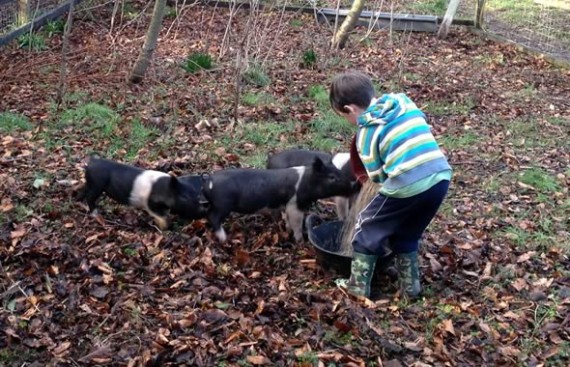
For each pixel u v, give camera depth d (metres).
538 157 5.07
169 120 5.12
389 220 2.93
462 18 9.31
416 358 2.77
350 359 2.70
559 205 4.28
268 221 3.79
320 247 3.28
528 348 2.88
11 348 2.68
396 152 2.78
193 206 3.51
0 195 3.83
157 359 2.61
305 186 3.45
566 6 10.18
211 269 3.22
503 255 3.60
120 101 5.46
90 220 3.65
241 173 3.49
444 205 4.16
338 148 4.89
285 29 8.00
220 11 8.78
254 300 3.04
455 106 6.09
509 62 7.75
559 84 7.04
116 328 2.82
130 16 8.23
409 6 9.72
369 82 2.90
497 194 4.39
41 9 7.88
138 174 3.55
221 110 5.41
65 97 5.42
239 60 5.32
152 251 3.39
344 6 9.30
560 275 3.44
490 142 5.28
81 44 7.05
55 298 2.98
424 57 7.66
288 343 2.77
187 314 2.88
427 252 3.55
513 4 10.27
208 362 2.64
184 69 6.33
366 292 3.09
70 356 2.66
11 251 3.28
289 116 5.40
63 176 4.14
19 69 5.95
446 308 3.10
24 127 4.84
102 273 3.18
